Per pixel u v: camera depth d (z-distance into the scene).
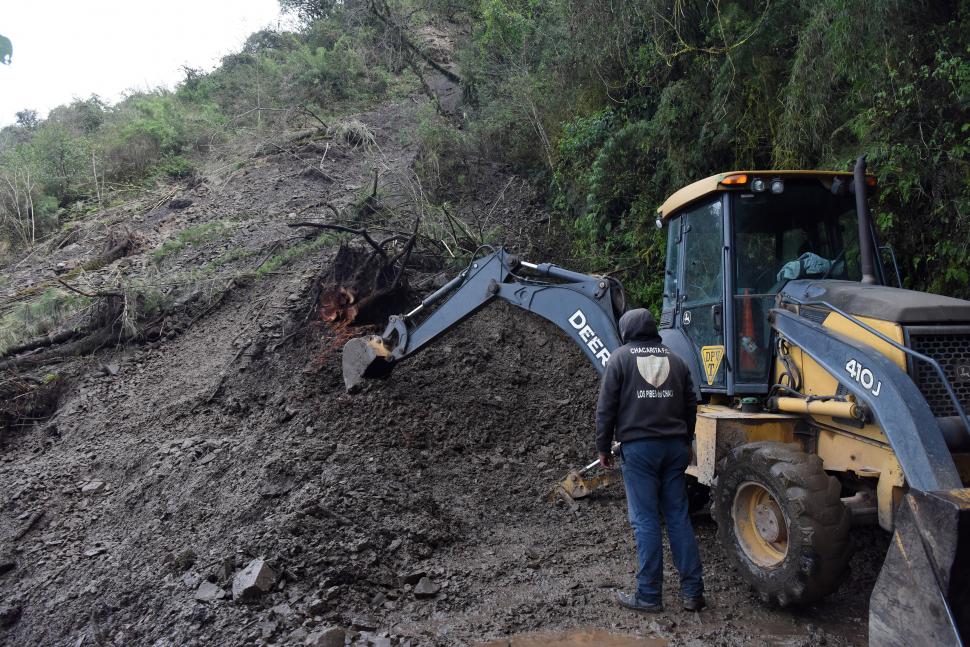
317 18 19.19
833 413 3.80
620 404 3.99
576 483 5.67
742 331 4.52
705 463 4.39
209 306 8.76
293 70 15.83
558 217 10.24
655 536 3.87
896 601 2.91
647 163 8.51
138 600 4.49
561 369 7.39
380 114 14.25
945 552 2.71
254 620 3.94
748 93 7.19
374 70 15.94
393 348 6.81
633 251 8.65
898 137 5.72
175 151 14.52
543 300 5.91
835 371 3.73
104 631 4.30
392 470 5.76
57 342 8.63
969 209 5.41
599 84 9.31
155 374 7.89
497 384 7.16
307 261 9.09
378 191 10.23
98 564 5.08
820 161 6.46
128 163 14.05
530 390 7.15
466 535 5.20
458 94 14.41
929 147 5.55
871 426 3.64
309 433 6.25
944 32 5.55
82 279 9.82
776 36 6.96
